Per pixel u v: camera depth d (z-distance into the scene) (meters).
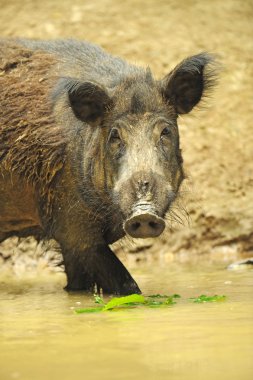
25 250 18.38
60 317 9.65
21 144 12.59
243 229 19.53
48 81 13.00
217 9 23.94
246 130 21.11
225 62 22.39
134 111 11.25
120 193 10.40
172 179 11.27
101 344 7.58
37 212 13.01
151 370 6.38
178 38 22.83
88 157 11.80
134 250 18.84
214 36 23.11
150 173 10.40
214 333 7.97
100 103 11.45
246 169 20.41
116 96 11.45
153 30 22.98
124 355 7.01
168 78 11.61
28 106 12.79
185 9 23.78
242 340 7.55
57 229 12.64
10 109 12.85
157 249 19.00
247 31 23.48
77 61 13.15
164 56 22.28
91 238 12.46
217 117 21.19
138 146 10.84
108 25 23.02
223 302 10.38
